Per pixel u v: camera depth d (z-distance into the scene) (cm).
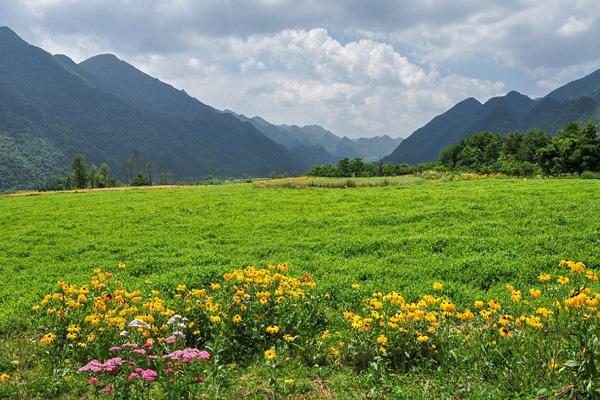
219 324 793
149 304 812
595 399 507
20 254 1684
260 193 3200
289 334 770
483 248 1409
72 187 12431
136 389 607
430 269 1255
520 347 632
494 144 11606
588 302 583
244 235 1848
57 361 742
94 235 1981
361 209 2231
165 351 711
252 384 665
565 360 582
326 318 921
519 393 555
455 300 1032
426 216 1909
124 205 2791
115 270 1424
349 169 11019
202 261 1464
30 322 968
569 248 1320
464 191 2559
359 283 1182
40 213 2612
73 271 1437
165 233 1955
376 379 648
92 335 743
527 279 1134
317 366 706
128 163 18200
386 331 709
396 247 1505
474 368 621
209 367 690
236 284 924
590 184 2516
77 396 656
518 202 2027
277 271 1276
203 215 2348
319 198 2738
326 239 1681
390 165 11412
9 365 754
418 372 663
